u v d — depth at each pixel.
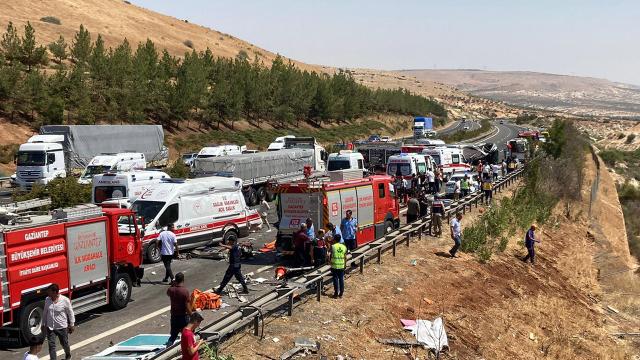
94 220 14.98
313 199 20.20
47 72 70.88
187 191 22.31
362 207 22.53
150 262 21.03
